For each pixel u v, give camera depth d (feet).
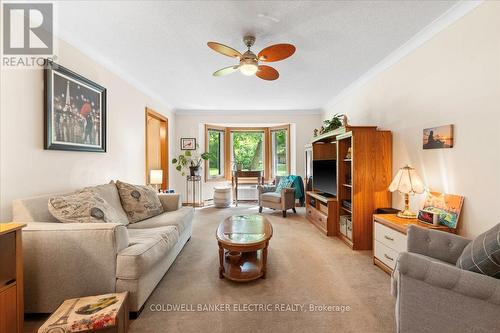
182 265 8.15
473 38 6.09
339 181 11.25
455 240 5.24
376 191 9.61
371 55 9.21
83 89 8.26
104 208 6.73
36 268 5.20
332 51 8.86
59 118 7.21
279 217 15.28
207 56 9.20
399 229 6.88
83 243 5.24
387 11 6.45
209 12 6.44
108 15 6.55
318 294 6.34
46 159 6.86
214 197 18.67
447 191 6.94
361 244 9.60
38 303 5.22
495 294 3.41
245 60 7.35
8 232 4.30
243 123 19.42
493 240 3.87
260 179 19.57
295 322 5.24
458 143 6.57
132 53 8.90
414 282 4.08
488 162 5.76
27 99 6.31
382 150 9.59
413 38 7.86
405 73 8.75
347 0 5.99
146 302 5.97
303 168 19.02
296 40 7.98
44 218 5.93
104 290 5.27
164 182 16.75
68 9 6.24
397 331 4.38
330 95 14.79
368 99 11.41
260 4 6.12
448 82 6.88
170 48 8.52
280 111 18.99
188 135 18.83
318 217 12.60
